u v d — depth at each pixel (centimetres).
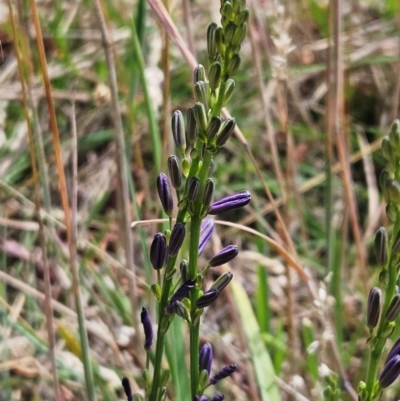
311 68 90
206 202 39
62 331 57
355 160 87
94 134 89
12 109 91
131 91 62
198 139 39
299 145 96
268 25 96
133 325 57
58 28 90
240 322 64
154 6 49
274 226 87
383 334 40
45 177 62
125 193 55
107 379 61
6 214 82
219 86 39
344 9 104
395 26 100
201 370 41
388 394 63
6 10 85
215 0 91
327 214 60
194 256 40
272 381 55
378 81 96
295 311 69
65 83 93
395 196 39
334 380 43
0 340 69
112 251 84
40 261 79
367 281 65
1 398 63
